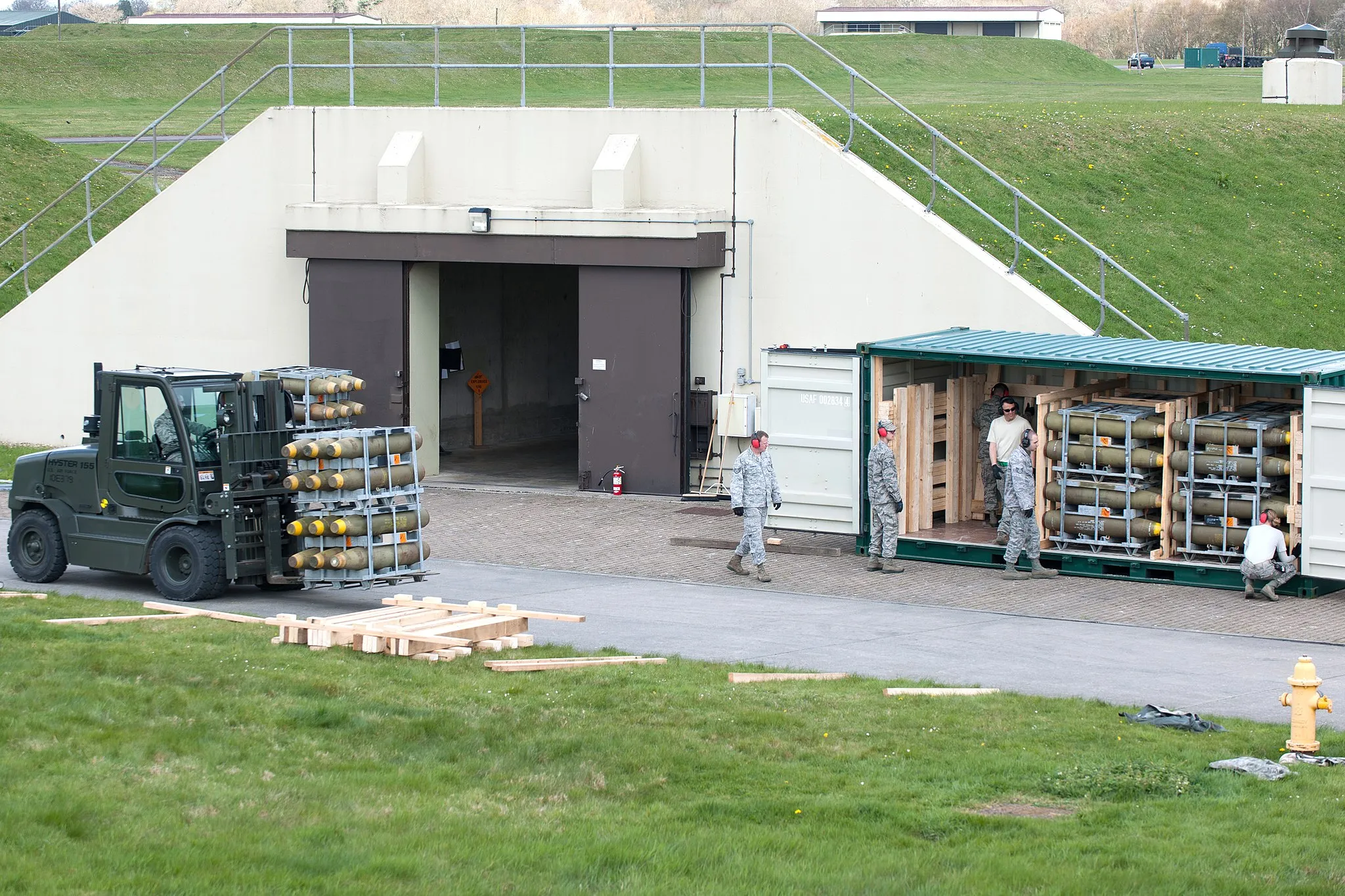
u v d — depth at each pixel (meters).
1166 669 16.38
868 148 35.28
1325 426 19.50
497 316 35.75
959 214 33.03
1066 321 25.73
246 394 19.75
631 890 9.57
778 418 23.72
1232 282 34.06
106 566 20.23
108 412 20.05
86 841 10.16
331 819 10.93
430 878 9.74
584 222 28.02
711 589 20.89
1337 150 41.62
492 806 11.38
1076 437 21.56
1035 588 20.97
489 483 30.14
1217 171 38.91
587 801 11.61
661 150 28.66
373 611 17.23
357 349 29.88
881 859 10.20
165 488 19.70
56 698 13.63
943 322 26.91
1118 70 79.44
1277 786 11.84
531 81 66.56
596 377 28.58
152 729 12.93
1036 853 10.28
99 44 78.06
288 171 30.88
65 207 43.97
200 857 9.91
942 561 22.83
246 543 19.33
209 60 76.69
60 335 32.91
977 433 24.70
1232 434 20.34
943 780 12.12
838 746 13.05
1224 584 20.80
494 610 17.14
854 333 27.58
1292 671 16.31
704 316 28.45
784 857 10.26
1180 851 10.30
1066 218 34.28
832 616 19.19
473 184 29.89
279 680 14.66
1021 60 77.62
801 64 72.06
